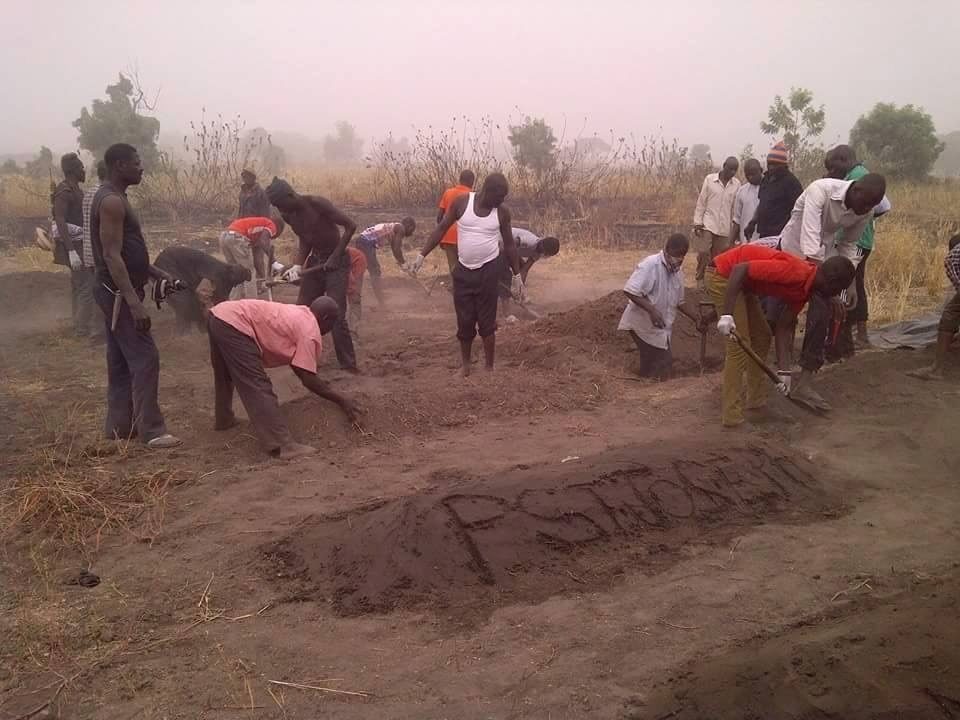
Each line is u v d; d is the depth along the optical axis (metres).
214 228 17.47
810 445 5.73
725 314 5.72
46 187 18.30
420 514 4.18
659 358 7.49
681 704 2.94
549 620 3.62
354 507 4.76
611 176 19.89
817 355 6.25
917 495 4.92
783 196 8.66
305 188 20.16
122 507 4.79
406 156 20.31
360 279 9.20
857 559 4.14
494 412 6.52
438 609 3.74
